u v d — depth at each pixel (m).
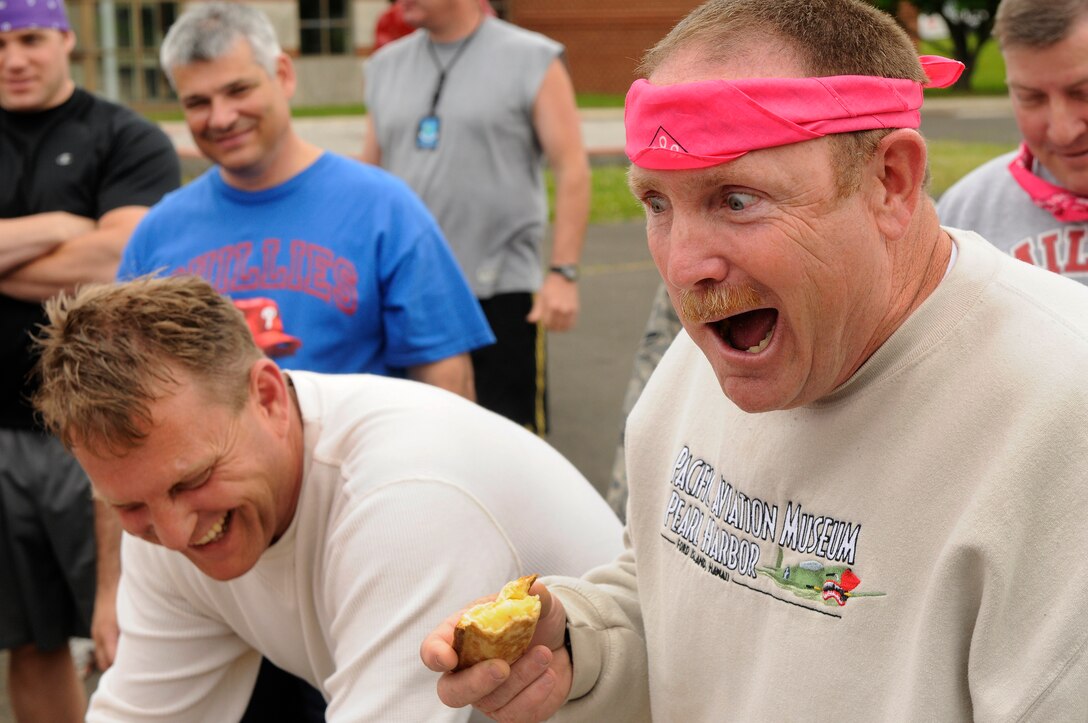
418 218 3.21
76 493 3.42
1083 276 2.56
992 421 1.30
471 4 4.36
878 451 1.37
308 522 2.04
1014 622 1.27
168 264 3.23
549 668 1.62
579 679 1.66
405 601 1.88
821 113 1.24
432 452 1.99
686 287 1.31
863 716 1.36
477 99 4.32
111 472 1.81
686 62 1.31
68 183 3.61
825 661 1.39
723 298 1.29
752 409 1.36
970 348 1.33
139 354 1.79
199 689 2.32
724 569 1.53
